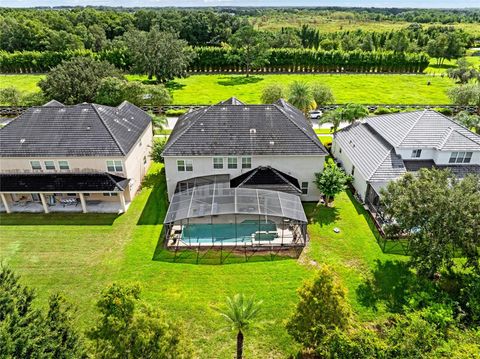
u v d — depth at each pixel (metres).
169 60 81.19
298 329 18.02
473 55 131.88
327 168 32.84
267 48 98.25
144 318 14.02
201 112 36.38
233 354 19.41
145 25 151.62
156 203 34.25
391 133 35.75
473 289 20.75
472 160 33.66
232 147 32.53
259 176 32.28
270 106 35.22
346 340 16.45
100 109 35.75
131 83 55.94
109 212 32.66
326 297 17.39
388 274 24.91
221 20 145.62
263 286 23.91
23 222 31.08
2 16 139.00
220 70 102.75
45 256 26.83
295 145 32.72
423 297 20.80
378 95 75.25
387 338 17.38
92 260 26.41
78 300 22.81
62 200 33.91
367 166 33.91
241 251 27.38
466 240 20.45
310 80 90.25
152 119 43.88
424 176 23.00
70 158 31.95
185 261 26.30
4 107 60.47
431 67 111.69
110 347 13.67
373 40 130.88
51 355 13.98
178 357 14.44
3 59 95.38
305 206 33.81
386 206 25.08
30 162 32.22
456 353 15.48
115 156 31.94
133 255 26.91
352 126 42.47
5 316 14.70
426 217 21.39
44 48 115.38
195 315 21.70
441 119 35.78
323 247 27.80
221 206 28.44
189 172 33.44
